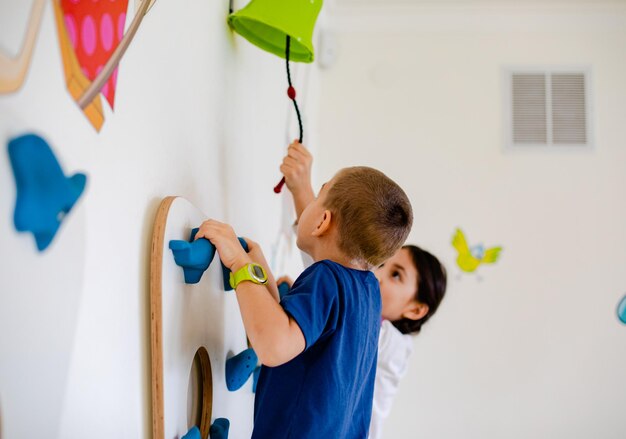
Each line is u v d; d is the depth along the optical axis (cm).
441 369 244
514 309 245
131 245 75
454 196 250
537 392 242
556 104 251
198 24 101
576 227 246
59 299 58
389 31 259
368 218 97
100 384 67
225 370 112
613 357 241
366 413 110
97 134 66
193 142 98
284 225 183
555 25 252
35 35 54
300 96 208
